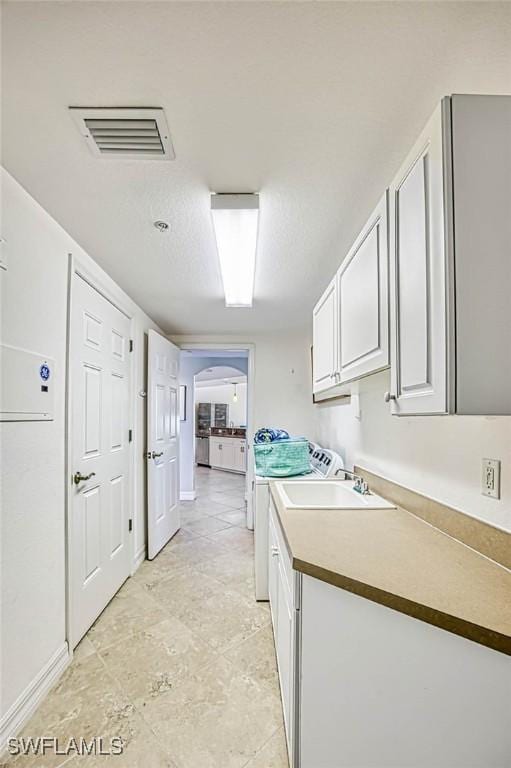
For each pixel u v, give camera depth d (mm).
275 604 1900
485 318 848
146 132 1204
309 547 1253
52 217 1742
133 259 2219
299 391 4340
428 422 1550
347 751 1075
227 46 927
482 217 858
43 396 1676
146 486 3283
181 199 1590
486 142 867
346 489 2168
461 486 1327
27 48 930
